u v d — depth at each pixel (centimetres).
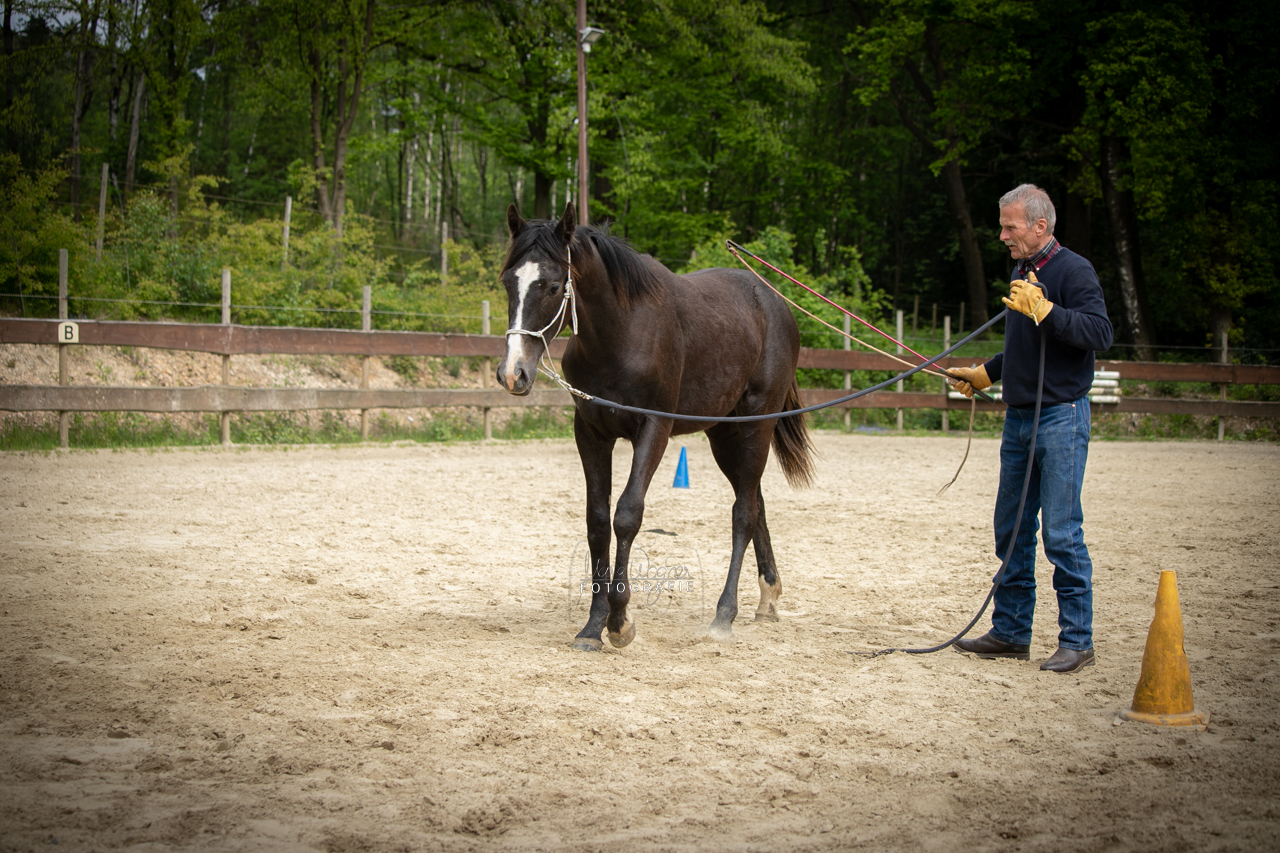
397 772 294
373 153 2381
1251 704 366
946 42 2520
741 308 529
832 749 318
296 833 253
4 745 311
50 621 460
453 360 1756
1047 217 431
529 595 555
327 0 2100
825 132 3281
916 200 3428
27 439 1116
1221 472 1257
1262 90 2147
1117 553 697
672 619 512
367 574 593
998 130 2888
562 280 418
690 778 292
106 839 248
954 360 1909
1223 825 262
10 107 2136
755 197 3091
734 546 502
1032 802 277
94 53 2480
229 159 3512
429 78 2491
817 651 448
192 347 1222
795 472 589
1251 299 2470
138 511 779
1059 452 421
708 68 2558
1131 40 2025
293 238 1828
